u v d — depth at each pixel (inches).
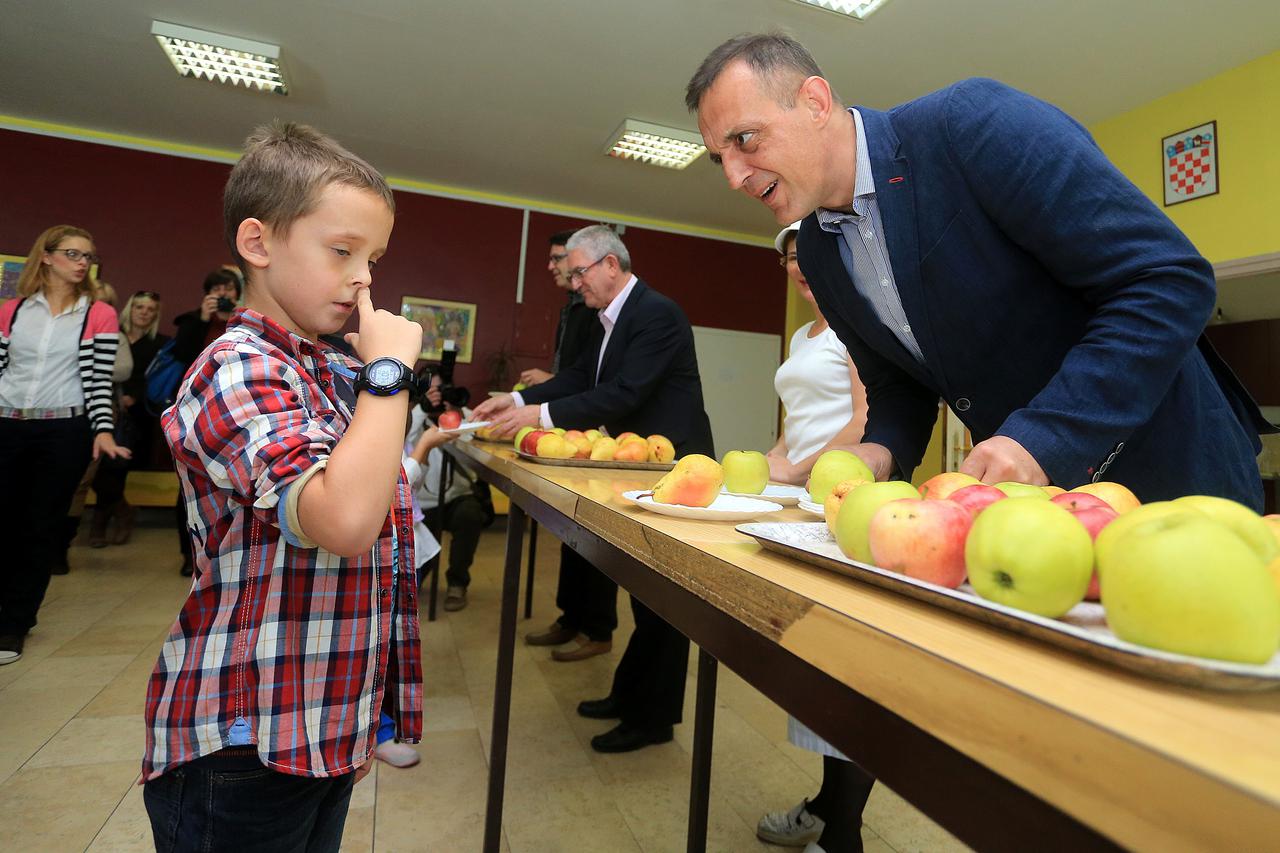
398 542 34.3
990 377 40.9
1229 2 123.8
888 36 142.7
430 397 122.5
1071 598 15.1
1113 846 9.1
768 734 78.8
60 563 129.9
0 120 197.2
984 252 38.0
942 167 37.8
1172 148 149.9
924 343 42.0
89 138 203.9
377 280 231.3
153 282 208.4
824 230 44.9
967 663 11.5
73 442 92.0
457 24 146.5
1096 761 9.0
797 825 56.4
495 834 51.2
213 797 25.8
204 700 25.4
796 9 135.6
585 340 117.5
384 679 31.4
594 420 79.4
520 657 100.3
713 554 21.0
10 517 91.4
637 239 260.2
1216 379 41.8
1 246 196.5
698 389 86.8
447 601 122.4
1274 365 193.6
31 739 68.5
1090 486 22.9
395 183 233.8
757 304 274.5
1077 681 11.1
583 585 104.3
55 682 82.4
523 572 156.9
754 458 40.0
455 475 126.1
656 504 29.8
